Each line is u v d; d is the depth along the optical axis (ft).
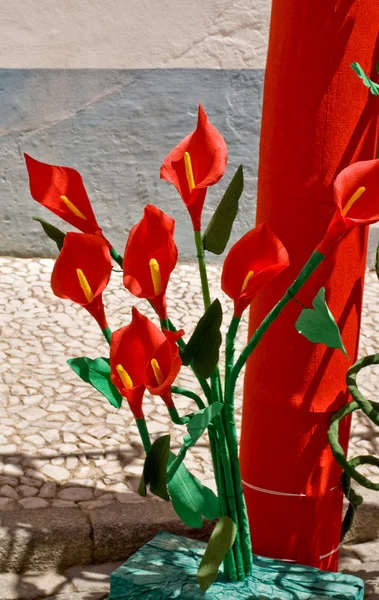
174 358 5.99
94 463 10.91
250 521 8.81
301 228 7.67
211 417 6.47
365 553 10.09
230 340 6.87
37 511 9.73
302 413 8.23
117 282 17.19
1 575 9.29
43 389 12.84
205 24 16.99
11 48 16.92
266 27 17.15
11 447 11.14
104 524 9.52
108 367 6.88
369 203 6.15
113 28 16.90
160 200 18.07
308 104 7.33
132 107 17.40
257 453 8.56
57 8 16.71
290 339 8.02
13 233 18.12
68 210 6.59
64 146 17.58
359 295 8.11
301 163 7.50
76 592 9.12
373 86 6.80
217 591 7.80
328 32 7.12
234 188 6.77
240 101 17.54
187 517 7.32
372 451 11.55
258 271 6.43
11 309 15.74
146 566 8.22
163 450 6.40
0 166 17.66
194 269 18.20
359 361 8.11
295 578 8.06
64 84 17.20
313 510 8.54
